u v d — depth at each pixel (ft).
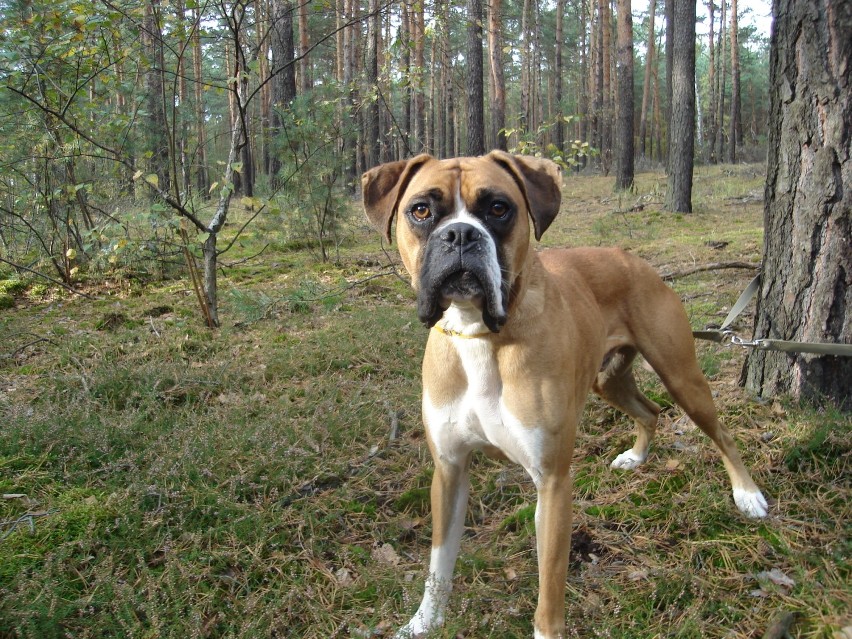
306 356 6.30
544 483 3.25
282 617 3.27
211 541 3.80
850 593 3.26
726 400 5.02
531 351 3.19
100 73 7.17
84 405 5.06
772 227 4.84
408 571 3.70
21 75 7.07
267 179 11.80
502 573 3.71
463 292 3.02
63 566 3.46
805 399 4.71
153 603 3.14
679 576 3.47
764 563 3.58
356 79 10.77
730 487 4.17
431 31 9.58
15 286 9.00
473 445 3.44
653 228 13.28
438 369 3.36
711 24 41.91
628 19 20.11
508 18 27.81
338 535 3.99
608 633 3.06
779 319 4.82
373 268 10.34
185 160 9.26
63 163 8.54
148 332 7.12
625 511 4.04
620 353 4.39
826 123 4.42
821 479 4.10
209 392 5.53
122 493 3.98
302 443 4.70
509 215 3.19
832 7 4.31
